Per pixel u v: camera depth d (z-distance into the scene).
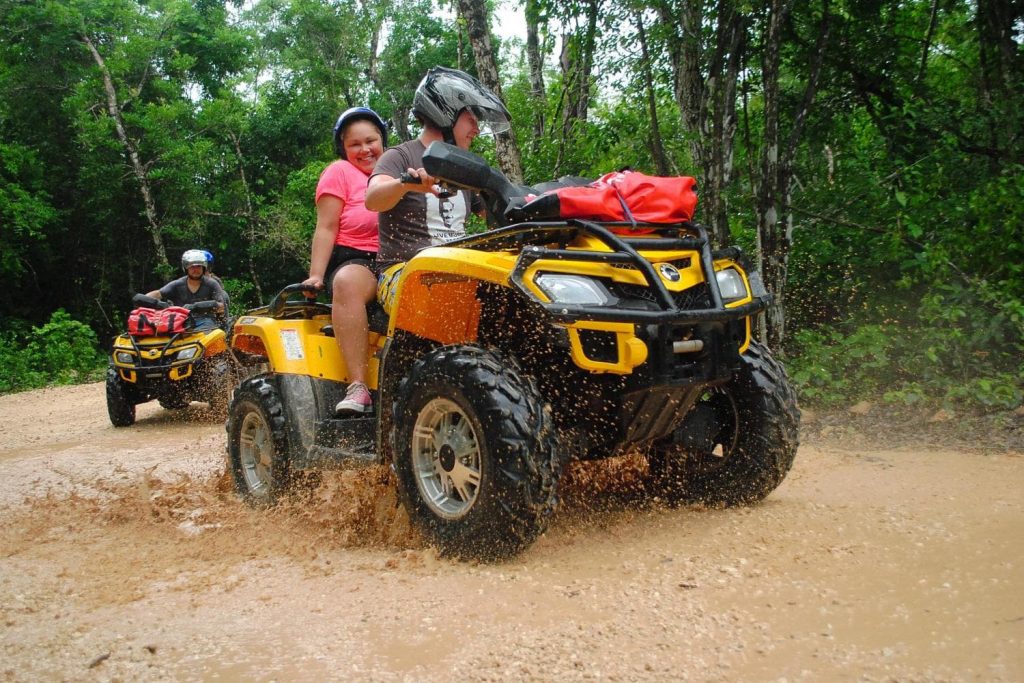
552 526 4.04
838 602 2.93
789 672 2.44
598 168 9.73
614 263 3.46
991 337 6.81
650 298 3.51
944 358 6.90
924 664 2.44
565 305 3.30
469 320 4.08
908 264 7.19
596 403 3.72
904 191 8.16
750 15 7.77
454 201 4.71
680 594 3.09
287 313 5.11
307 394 4.80
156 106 27.73
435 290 3.97
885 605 2.89
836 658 2.51
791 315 8.00
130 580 3.75
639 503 4.41
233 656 2.82
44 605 3.47
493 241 3.75
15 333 26.27
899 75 9.18
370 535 4.16
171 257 30.31
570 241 3.71
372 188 4.21
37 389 19.69
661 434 3.92
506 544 3.46
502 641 2.78
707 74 7.82
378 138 5.32
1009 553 3.33
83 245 29.53
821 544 3.57
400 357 4.13
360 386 4.61
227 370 9.88
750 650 2.60
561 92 11.09
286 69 33.66
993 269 7.15
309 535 4.31
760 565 3.35
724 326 3.66
